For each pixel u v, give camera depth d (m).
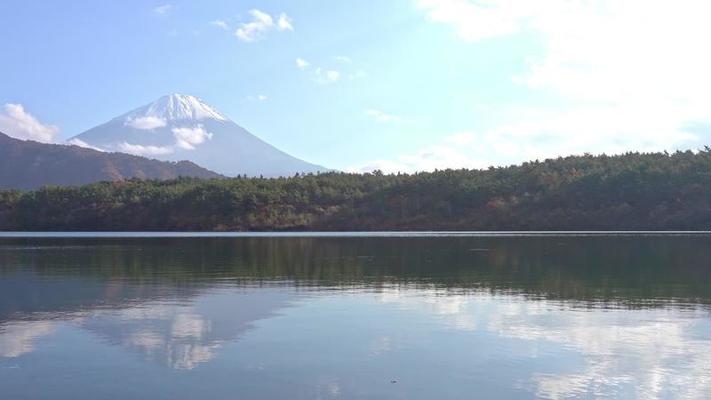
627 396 14.37
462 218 124.75
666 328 21.17
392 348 18.61
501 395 14.45
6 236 102.06
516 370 16.31
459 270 40.16
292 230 126.50
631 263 43.66
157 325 21.95
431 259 48.88
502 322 22.31
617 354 17.78
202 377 15.79
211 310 24.89
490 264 44.12
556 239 77.38
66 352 18.16
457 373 16.06
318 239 85.69
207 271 40.22
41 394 14.53
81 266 43.81
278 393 14.59
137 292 30.23
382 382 15.38
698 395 14.41
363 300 27.47
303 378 15.68
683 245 62.94
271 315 23.83
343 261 47.69
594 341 19.33
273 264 45.44
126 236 100.88
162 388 14.93
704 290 30.09
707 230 104.56
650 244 65.00
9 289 31.27
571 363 16.91
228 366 16.72
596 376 15.76
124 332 20.80
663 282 33.16
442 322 22.36
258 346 18.88
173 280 35.28
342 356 17.70
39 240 85.25
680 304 26.00
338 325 21.88
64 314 24.06
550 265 42.81
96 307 25.64
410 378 15.69
